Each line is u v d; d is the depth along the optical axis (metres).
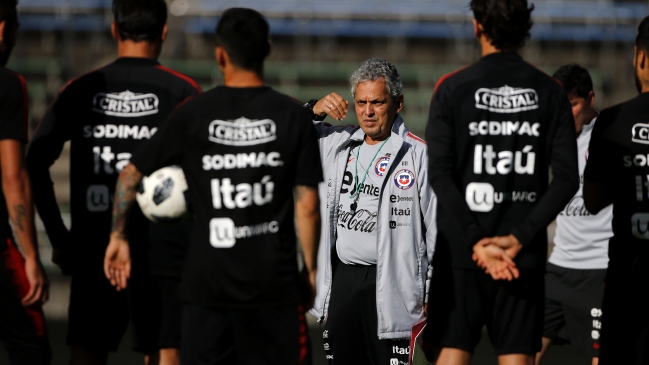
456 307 12.07
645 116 12.41
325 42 45.81
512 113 11.66
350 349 15.37
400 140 14.91
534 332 12.16
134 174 11.12
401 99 15.20
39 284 12.15
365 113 14.73
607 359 12.93
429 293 12.51
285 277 11.05
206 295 11.02
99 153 12.42
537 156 11.75
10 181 11.79
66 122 12.48
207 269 10.95
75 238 12.66
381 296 14.69
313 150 11.10
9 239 12.45
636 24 46.22
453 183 11.52
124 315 13.02
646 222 12.42
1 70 11.90
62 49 44.06
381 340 14.88
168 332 12.62
